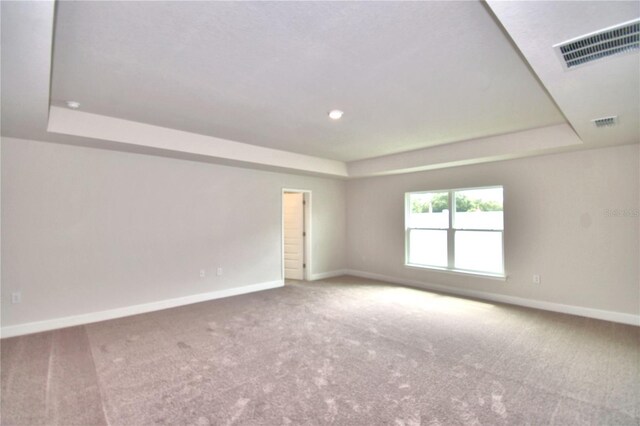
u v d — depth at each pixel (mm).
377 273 6926
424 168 5738
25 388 2527
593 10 1457
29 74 2068
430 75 2619
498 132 4344
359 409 2271
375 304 4934
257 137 4633
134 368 2863
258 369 2852
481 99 3141
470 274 5414
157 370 2830
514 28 1609
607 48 1780
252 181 5867
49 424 2105
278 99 3141
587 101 2543
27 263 3748
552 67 1991
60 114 3436
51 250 3895
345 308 4719
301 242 6969
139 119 3809
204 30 1970
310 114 3594
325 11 1785
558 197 4516
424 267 6082
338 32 1998
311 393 2473
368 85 2812
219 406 2305
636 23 1560
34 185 3797
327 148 5336
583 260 4324
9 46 1726
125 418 2166
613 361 2986
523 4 1428
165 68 2484
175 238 4898
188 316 4359
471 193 5531
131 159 4488
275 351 3227
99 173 4230
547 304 4617
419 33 2012
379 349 3271
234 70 2521
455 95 3043
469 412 2234
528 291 4793
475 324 4000
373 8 1762
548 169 4598
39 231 3822
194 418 2168
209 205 5281
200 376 2727
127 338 3564
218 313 4492
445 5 1735
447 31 1988
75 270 4043
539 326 3918
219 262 5395
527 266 4801
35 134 3496
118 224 4375
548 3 1417
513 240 4934
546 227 4625
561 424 2107
